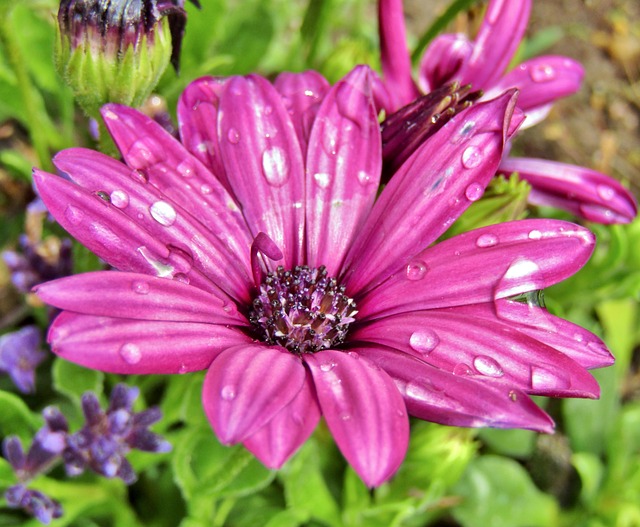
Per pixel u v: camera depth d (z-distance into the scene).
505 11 0.14
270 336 0.11
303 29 0.16
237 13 0.18
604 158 0.21
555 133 0.21
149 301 0.09
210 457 0.14
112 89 0.11
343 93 0.12
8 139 0.19
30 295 0.15
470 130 0.11
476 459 0.17
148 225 0.10
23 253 0.15
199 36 0.17
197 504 0.14
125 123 0.11
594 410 0.17
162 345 0.09
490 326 0.10
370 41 0.20
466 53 0.14
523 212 0.13
